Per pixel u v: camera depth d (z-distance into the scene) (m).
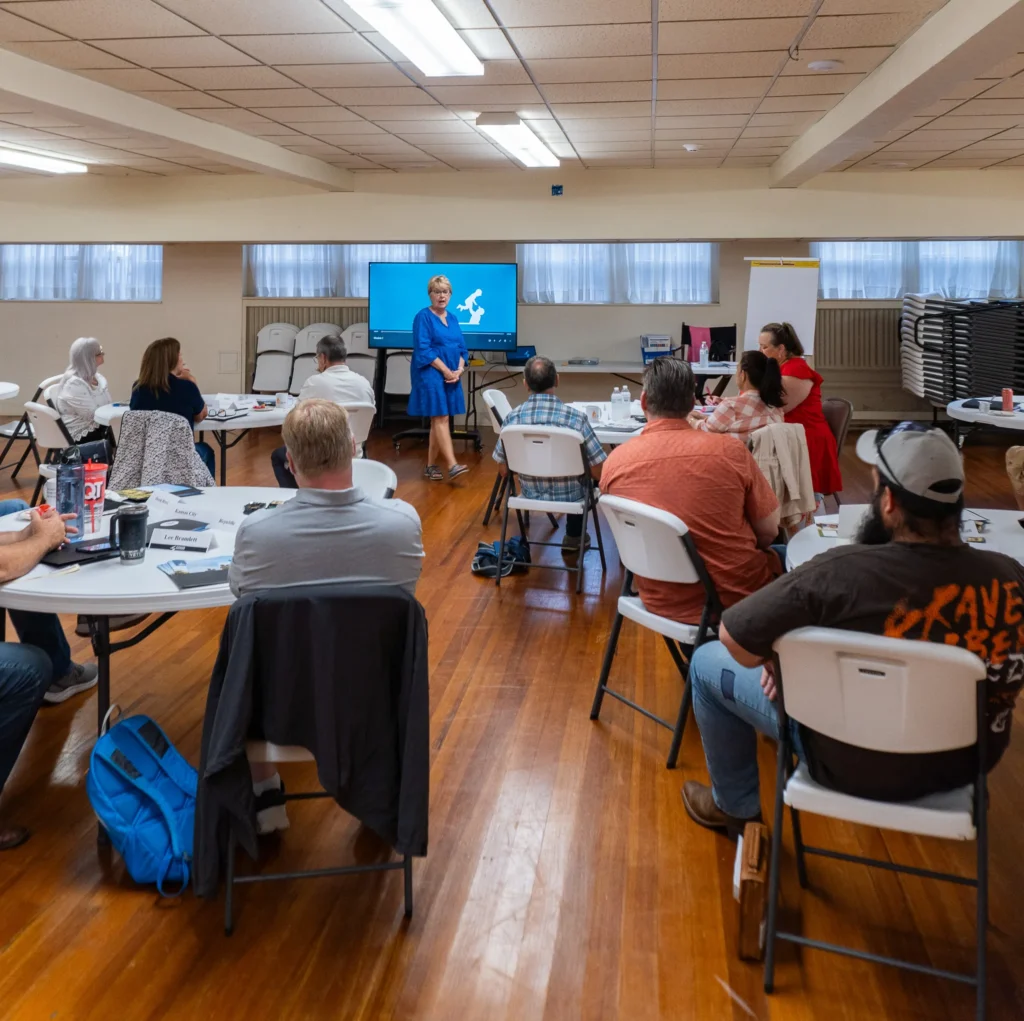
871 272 9.42
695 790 2.38
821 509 5.61
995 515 2.73
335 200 8.86
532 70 4.90
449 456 6.91
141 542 2.26
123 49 4.59
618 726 2.90
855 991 1.77
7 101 4.86
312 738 1.85
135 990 1.76
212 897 1.92
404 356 9.52
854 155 7.34
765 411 4.02
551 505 4.18
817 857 2.21
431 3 3.78
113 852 2.22
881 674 1.53
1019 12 3.32
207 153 6.58
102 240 9.15
